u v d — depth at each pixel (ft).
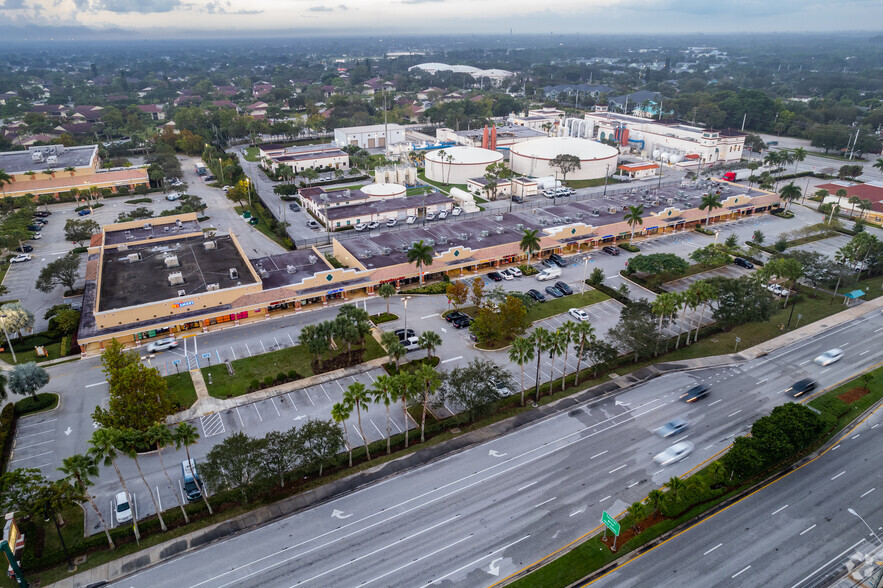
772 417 254.68
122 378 242.17
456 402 278.87
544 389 303.07
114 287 377.71
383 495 234.17
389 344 287.89
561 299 403.34
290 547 209.97
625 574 198.49
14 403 286.87
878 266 445.37
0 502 203.92
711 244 462.19
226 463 216.54
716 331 365.40
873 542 211.82
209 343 347.36
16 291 419.95
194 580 196.75
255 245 507.30
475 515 223.92
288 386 304.30
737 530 217.36
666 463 250.57
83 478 197.47
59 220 575.38
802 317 383.65
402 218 586.86
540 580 195.62
